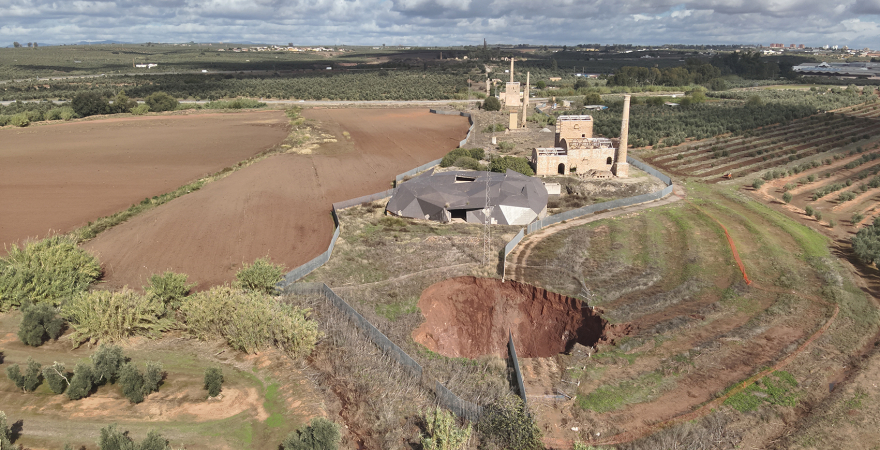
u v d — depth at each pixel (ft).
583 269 143.54
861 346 105.19
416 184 201.77
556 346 124.88
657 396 91.66
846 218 189.37
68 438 82.53
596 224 180.96
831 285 130.31
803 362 99.25
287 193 225.56
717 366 98.99
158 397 93.40
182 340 113.19
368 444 84.12
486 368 103.19
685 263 146.92
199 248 167.02
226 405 91.91
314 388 97.35
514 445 79.66
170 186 236.43
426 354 108.37
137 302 115.75
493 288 136.36
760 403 88.63
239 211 201.46
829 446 79.20
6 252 163.02
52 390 93.86
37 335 108.58
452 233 173.58
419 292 132.36
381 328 114.83
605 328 116.16
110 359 96.68
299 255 162.09
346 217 191.62
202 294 117.50
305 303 127.65
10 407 89.56
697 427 83.41
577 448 76.13
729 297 126.41
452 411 90.02
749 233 169.99
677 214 190.90
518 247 159.94
